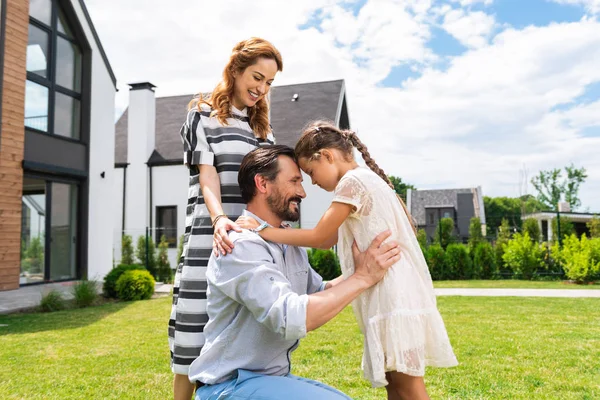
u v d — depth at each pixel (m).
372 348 1.80
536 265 14.15
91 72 12.16
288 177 1.84
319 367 4.08
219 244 1.71
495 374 3.88
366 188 1.86
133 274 9.61
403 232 1.92
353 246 1.91
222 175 2.20
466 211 37.97
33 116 10.48
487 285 12.30
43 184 10.84
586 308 7.79
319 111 18.83
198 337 2.07
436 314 1.91
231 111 2.31
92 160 12.08
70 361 4.48
